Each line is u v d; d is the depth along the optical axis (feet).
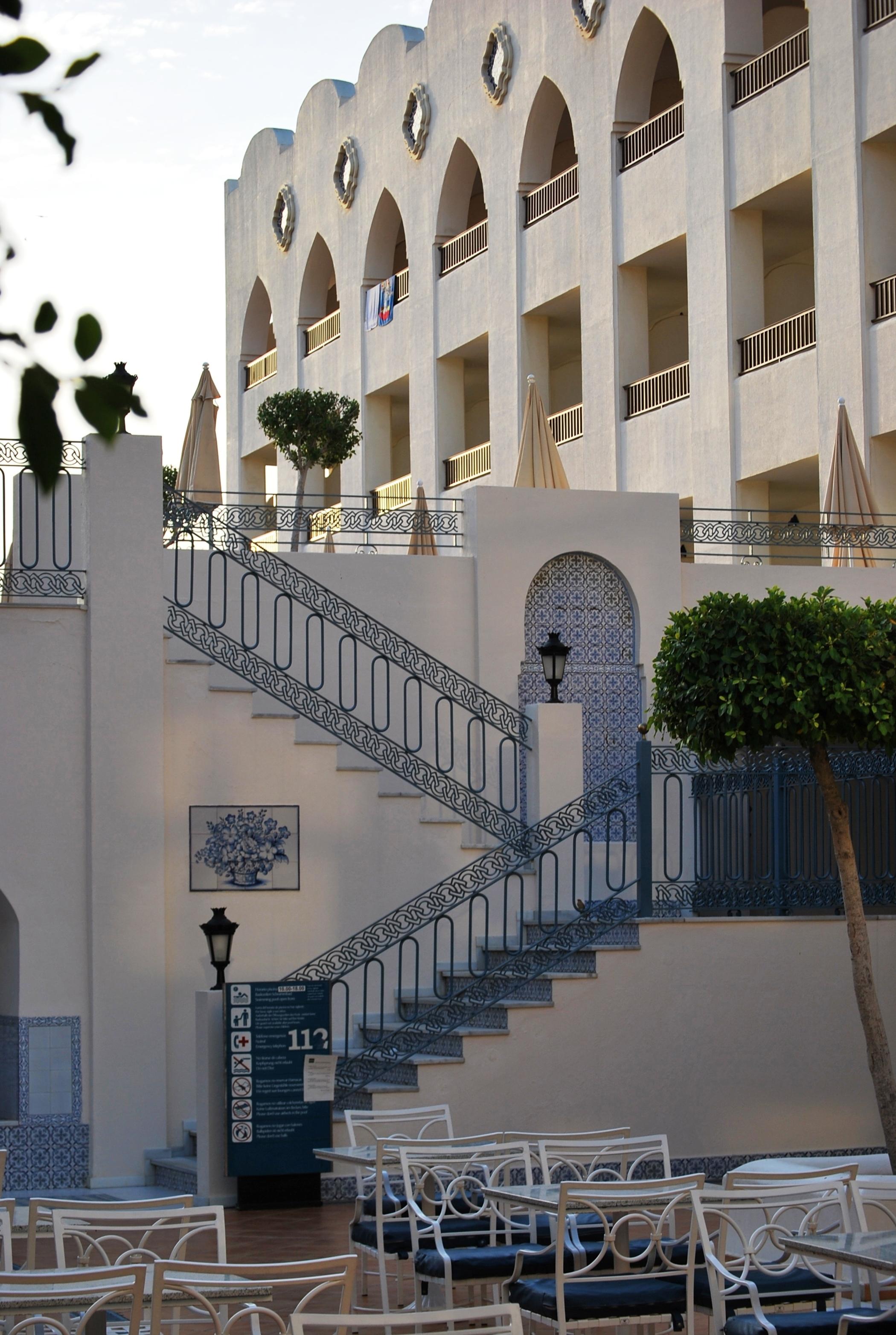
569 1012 46.88
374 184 130.31
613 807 50.24
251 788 52.49
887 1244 23.15
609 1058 47.06
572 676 65.67
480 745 61.41
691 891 49.57
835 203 86.48
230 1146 43.27
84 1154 48.44
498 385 114.32
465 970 52.65
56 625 49.80
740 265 94.17
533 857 50.70
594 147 105.29
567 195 109.29
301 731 54.39
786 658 38.65
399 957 50.44
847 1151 49.06
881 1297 28.89
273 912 52.37
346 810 53.67
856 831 51.90
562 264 108.47
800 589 68.54
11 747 49.06
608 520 66.03
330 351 137.28
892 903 51.44
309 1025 44.34
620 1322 25.73
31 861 48.93
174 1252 24.66
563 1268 25.68
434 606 63.31
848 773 51.83
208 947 49.62
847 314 85.56
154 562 50.65
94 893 49.08
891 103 83.10
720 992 48.29
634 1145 33.35
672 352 113.91
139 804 49.80
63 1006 48.78
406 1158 30.32
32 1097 48.29
